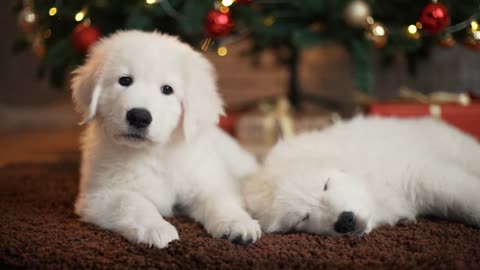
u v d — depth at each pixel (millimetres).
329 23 1619
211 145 1315
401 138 1265
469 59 2248
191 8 1488
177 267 1032
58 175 1603
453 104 1646
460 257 1050
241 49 2486
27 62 2686
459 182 1173
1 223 1198
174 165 1226
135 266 1034
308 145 1257
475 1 1483
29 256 1063
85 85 1219
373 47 1623
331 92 2494
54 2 1603
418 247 1090
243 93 2598
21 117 2609
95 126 1258
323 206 1133
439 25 1430
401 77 2336
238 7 1581
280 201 1155
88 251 1080
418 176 1191
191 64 1218
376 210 1198
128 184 1214
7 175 1596
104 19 1615
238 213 1154
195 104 1205
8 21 2617
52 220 1225
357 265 1031
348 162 1213
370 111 1610
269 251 1080
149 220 1128
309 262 1041
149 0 1479
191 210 1254
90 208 1202
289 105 1900
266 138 1728
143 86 1172
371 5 1551
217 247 1085
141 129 1146
